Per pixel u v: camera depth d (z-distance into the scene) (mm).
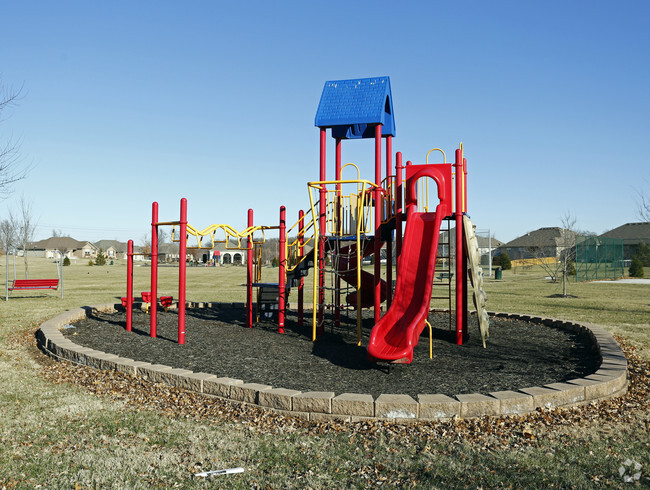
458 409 5570
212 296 23047
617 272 40969
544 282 33219
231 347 9789
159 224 10836
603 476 4156
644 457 4527
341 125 11891
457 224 10141
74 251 125562
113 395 6559
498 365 8180
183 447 4828
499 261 56750
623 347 9672
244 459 4562
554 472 4219
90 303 18766
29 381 7285
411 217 10031
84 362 8227
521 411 5730
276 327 12641
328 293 23828
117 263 87688
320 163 11820
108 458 4527
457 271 10172
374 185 10469
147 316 14633
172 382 6949
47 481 4094
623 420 5570
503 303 18859
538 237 76750
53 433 5152
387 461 4496
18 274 44031
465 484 4027
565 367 8008
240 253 99875
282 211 12047
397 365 8180
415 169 10484
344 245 13992
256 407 6039
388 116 12836
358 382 7066
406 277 9539
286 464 4453
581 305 18047
